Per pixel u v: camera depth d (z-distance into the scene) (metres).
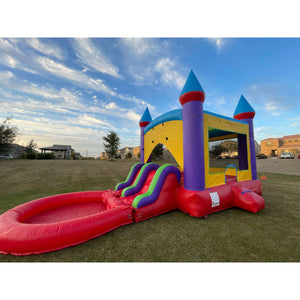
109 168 13.13
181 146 4.34
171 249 2.36
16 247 2.22
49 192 5.97
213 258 2.16
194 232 2.90
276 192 6.32
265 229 3.03
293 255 2.21
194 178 3.75
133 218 3.38
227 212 4.00
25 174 9.13
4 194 5.66
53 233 2.35
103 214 2.97
